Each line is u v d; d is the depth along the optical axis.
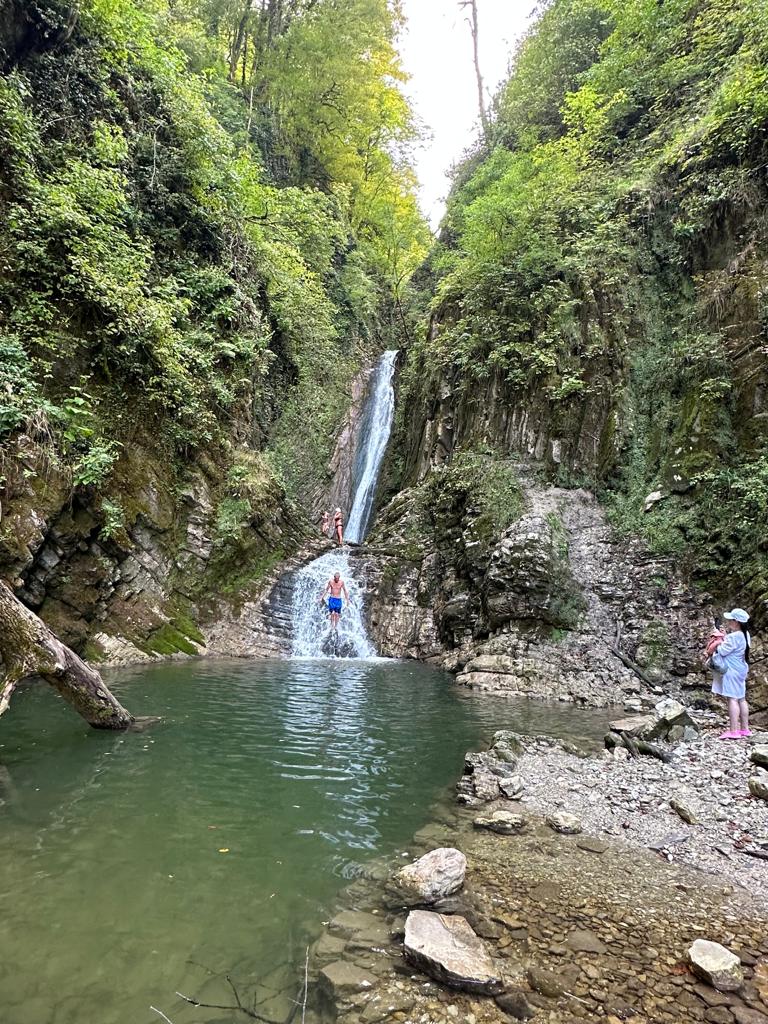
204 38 22.50
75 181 11.08
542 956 3.12
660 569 11.04
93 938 3.08
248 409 16.02
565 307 15.41
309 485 19.80
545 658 10.80
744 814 5.11
